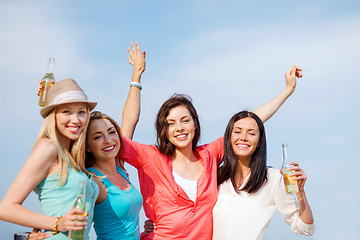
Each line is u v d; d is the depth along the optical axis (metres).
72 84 3.04
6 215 2.61
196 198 3.74
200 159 4.08
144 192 3.85
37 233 2.76
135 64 4.60
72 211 2.60
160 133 3.91
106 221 3.25
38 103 3.56
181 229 3.68
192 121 3.92
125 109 4.47
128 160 3.79
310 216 3.68
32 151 2.83
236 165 3.95
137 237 3.43
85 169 3.08
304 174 3.56
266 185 3.83
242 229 3.71
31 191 2.74
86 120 3.10
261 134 3.93
